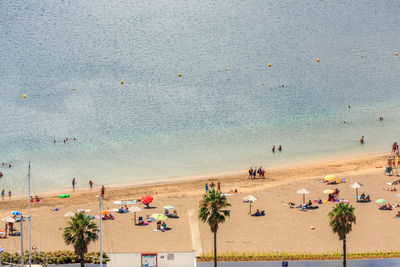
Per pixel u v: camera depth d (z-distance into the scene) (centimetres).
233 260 19712
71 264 19525
